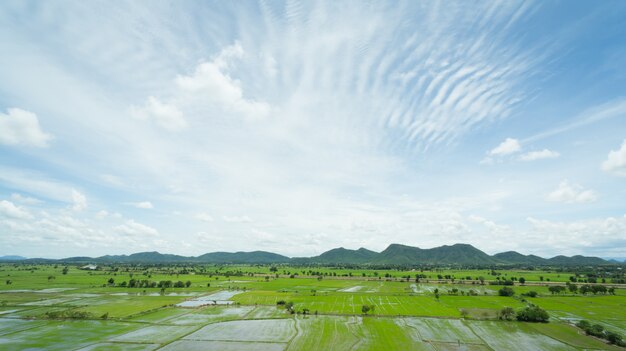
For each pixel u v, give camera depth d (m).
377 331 93.44
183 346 79.75
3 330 92.75
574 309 129.12
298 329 95.69
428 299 152.25
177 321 105.56
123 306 130.00
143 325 100.00
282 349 77.50
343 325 100.62
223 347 79.00
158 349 77.44
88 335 88.31
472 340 85.81
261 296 161.38
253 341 83.62
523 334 92.56
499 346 81.31
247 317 112.00
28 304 131.38
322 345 80.31
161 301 143.25
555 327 100.62
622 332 94.69
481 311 123.69
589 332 92.94
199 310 124.50
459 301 146.50
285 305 131.75
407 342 83.12
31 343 80.75
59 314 108.69
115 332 91.62
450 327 99.12
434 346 80.31
